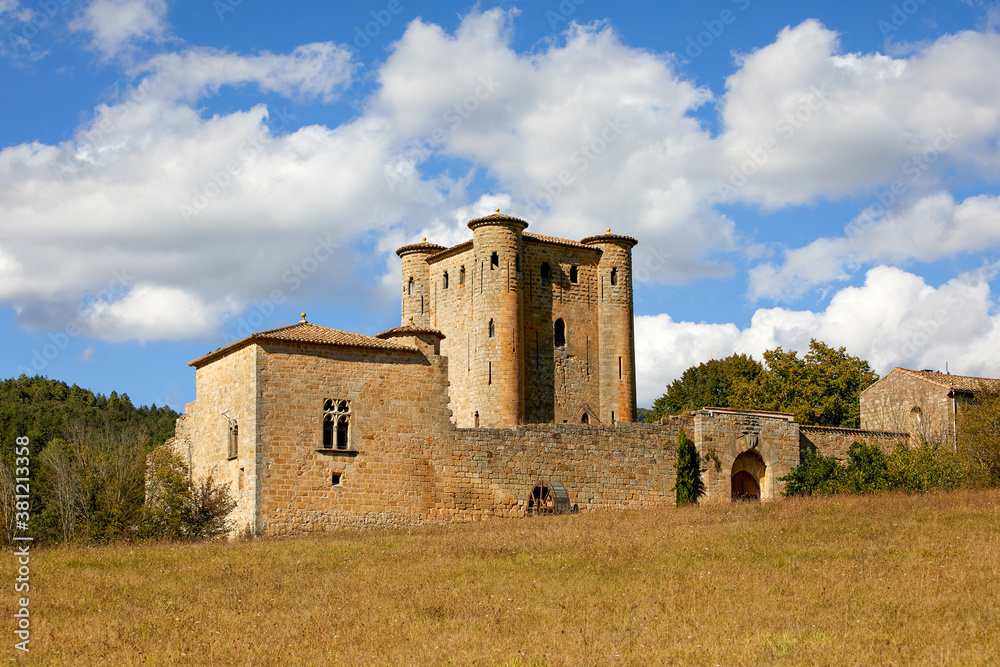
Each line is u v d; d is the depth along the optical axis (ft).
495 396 205.77
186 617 82.17
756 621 75.72
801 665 63.36
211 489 148.36
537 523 143.02
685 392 309.22
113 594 93.76
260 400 145.89
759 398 282.56
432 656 67.36
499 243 209.87
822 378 279.69
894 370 221.87
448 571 100.32
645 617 78.07
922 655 64.95
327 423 150.30
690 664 64.49
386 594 89.97
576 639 71.20
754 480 191.52
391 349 155.22
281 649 70.44
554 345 216.95
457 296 218.79
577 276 221.87
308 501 146.72
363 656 68.08
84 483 148.87
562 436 169.17
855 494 167.73
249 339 147.64
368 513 150.61
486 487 160.56
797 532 118.21
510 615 79.46
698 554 106.01
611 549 110.01
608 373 220.64
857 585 86.63
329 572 102.83
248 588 94.73
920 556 99.81
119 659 69.05
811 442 197.57
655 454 178.50
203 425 162.71
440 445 157.58
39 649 71.82
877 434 205.05
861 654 65.46
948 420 208.54
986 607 76.89
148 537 142.10
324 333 155.43
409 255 233.14
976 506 133.08
